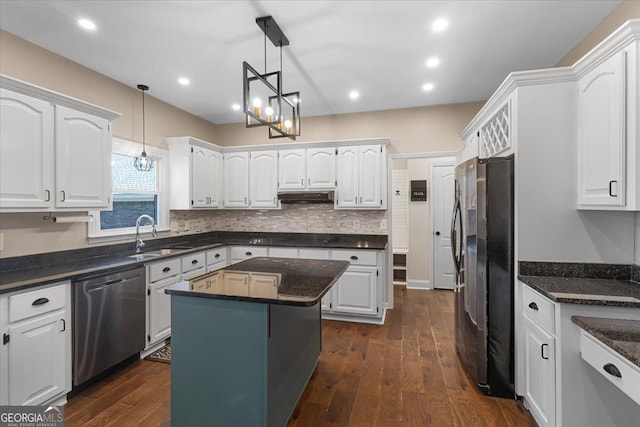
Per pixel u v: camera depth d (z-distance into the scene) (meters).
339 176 3.92
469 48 2.51
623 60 1.54
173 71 2.92
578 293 1.63
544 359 1.72
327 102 3.79
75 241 2.71
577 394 1.56
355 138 4.19
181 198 3.77
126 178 3.31
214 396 1.61
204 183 4.00
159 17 2.09
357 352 2.77
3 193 1.90
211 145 4.11
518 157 2.00
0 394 1.71
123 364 2.52
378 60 2.71
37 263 2.40
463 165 2.46
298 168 4.07
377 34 2.31
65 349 2.04
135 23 2.16
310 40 2.38
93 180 2.47
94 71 2.88
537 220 1.98
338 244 3.76
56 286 1.99
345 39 2.37
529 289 1.90
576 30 2.26
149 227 3.53
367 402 2.07
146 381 2.31
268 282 1.79
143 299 2.66
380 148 3.78
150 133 3.53
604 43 1.61
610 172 1.63
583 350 1.52
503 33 2.30
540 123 1.96
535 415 1.85
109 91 3.04
